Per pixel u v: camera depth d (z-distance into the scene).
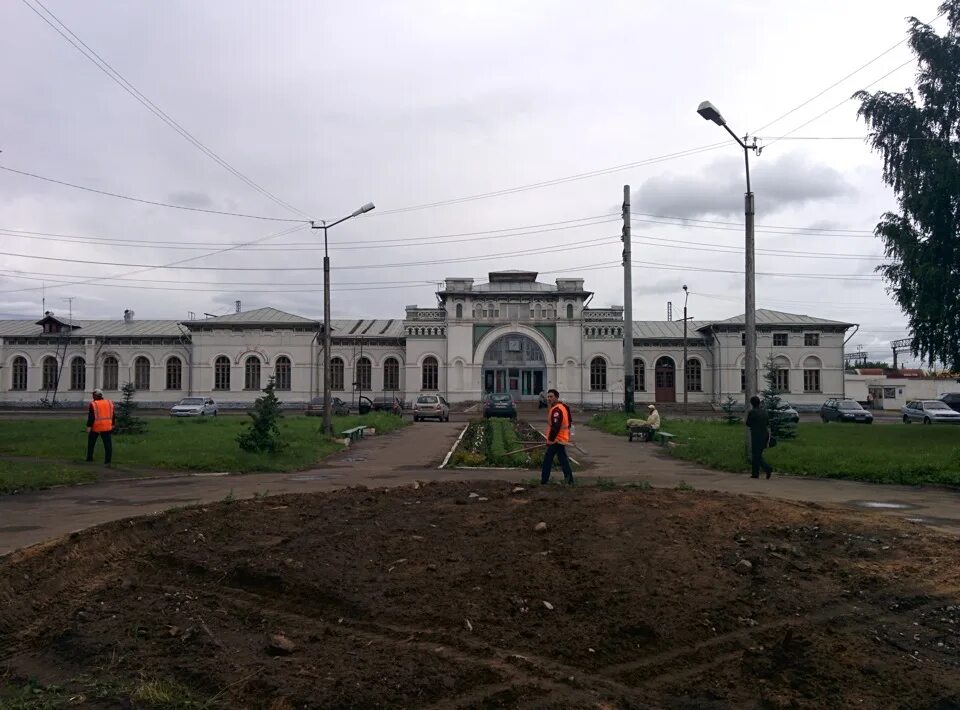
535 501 10.57
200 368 56.31
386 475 17.34
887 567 7.61
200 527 9.31
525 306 56.59
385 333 60.03
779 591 6.80
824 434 28.02
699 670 5.19
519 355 56.66
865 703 4.68
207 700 4.59
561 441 13.50
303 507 10.68
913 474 15.60
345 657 5.25
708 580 7.01
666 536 8.45
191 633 5.75
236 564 7.61
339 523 9.41
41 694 4.76
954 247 28.59
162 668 5.09
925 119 29.92
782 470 17.34
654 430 27.67
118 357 57.41
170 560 7.91
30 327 60.16
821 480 16.05
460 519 9.50
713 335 57.62
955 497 13.46
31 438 23.45
